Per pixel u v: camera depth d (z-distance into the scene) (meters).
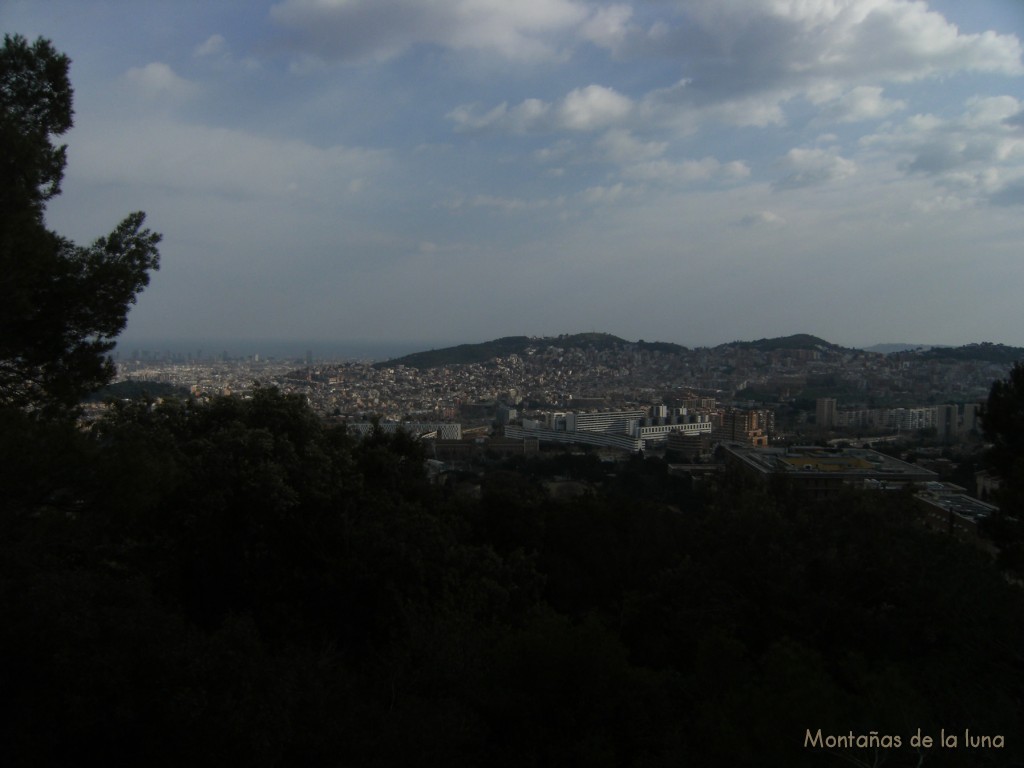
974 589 6.96
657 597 10.26
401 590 9.26
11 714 4.75
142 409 10.52
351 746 5.61
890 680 4.96
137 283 7.19
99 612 5.16
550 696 6.01
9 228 5.98
